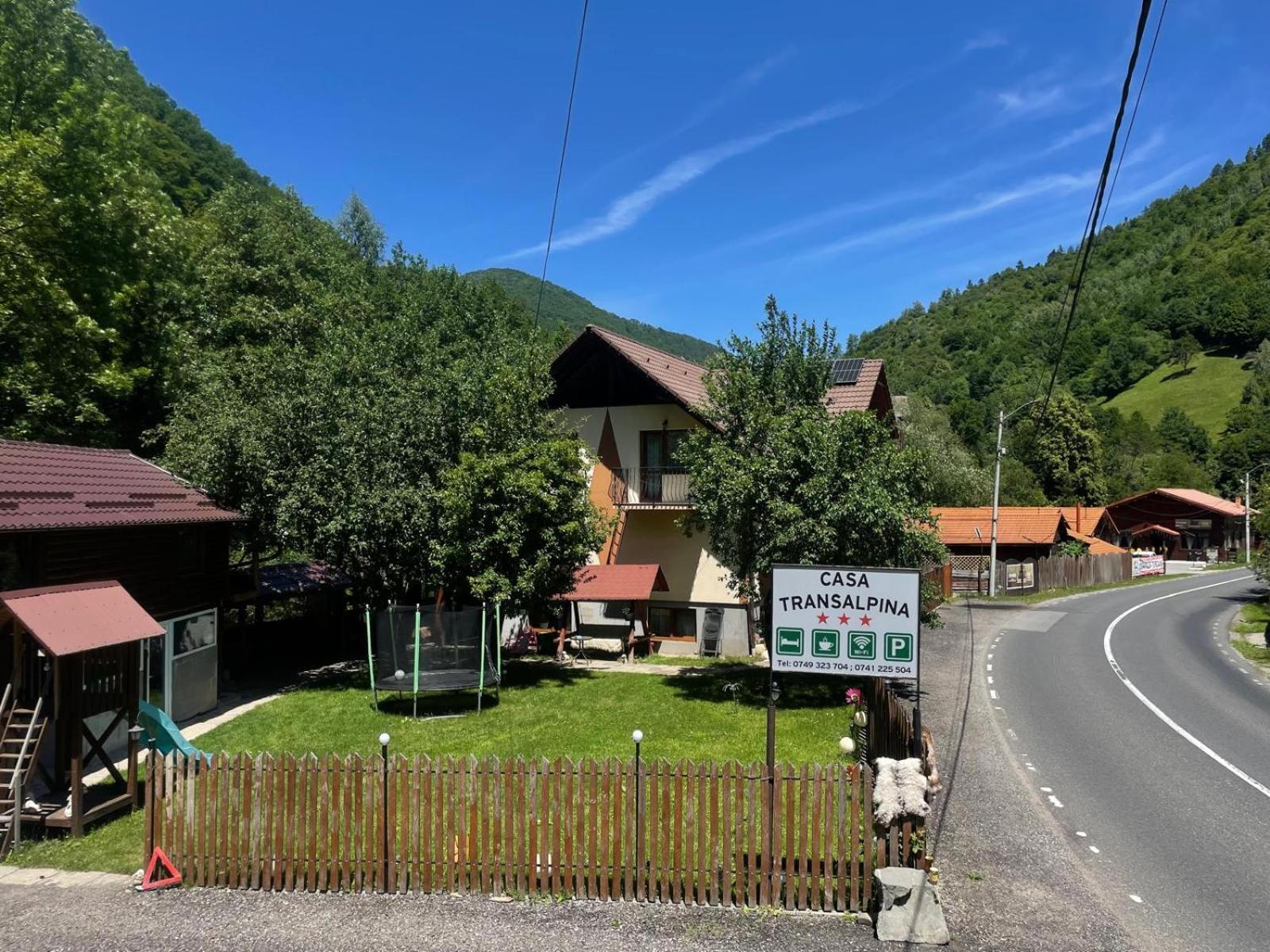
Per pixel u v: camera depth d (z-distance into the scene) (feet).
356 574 59.11
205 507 52.42
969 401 281.54
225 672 61.52
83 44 79.56
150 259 82.48
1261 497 103.30
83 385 76.74
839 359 89.92
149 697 46.93
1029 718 48.91
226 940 22.35
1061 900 24.62
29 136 66.90
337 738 45.32
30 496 39.55
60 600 32.19
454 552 56.18
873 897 23.57
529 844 25.27
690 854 24.53
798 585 27.73
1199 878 26.37
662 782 24.84
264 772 25.94
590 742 43.47
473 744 43.50
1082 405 250.98
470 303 146.41
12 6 73.87
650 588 71.10
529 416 63.57
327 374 61.57
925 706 51.90
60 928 23.12
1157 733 45.60
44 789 35.68
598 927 22.91
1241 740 44.29
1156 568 165.68
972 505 161.48
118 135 79.97
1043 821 31.50
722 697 55.11
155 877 26.37
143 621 34.19
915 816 23.12
